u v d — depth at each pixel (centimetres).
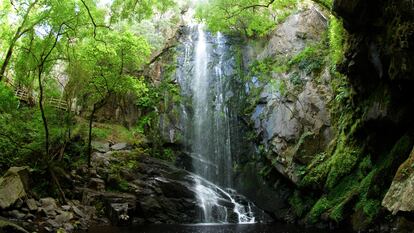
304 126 2008
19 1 1698
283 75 2256
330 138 1891
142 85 2142
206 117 2586
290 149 2019
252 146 2309
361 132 1560
